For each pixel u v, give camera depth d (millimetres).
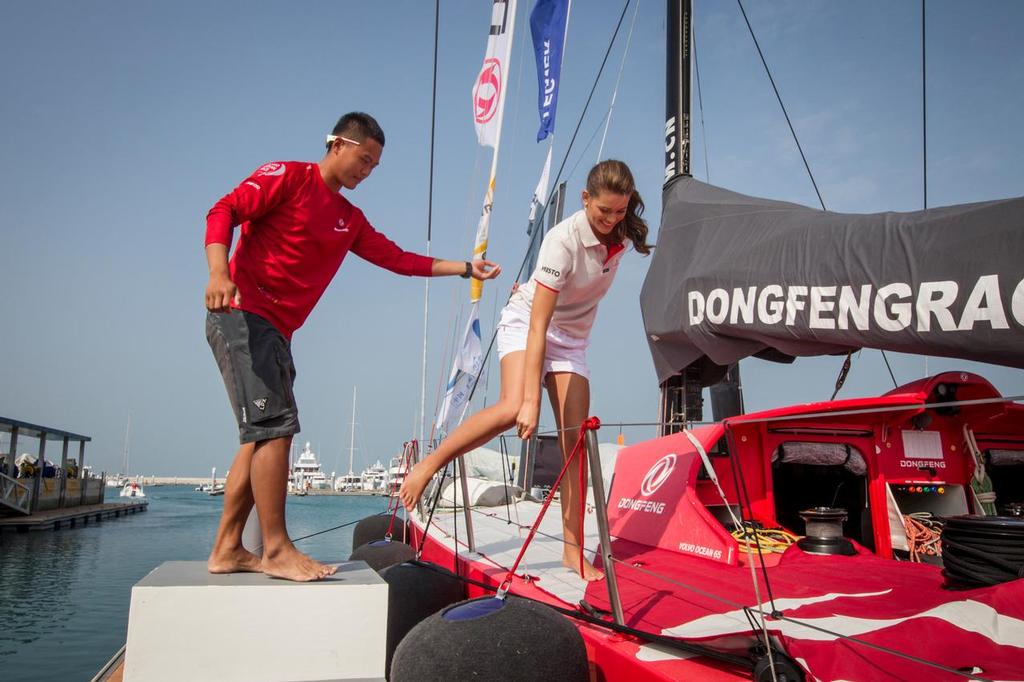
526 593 2615
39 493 26906
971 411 3432
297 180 2326
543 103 7195
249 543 4152
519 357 3092
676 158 5090
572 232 2760
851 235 2309
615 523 3887
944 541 2342
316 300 2488
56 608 11039
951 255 1950
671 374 3750
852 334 2301
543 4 7145
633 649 1934
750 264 2734
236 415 2227
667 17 5309
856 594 2236
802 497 3881
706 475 3518
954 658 1681
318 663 2053
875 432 3439
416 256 2854
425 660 1810
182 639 1973
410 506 2477
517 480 7699
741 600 2230
